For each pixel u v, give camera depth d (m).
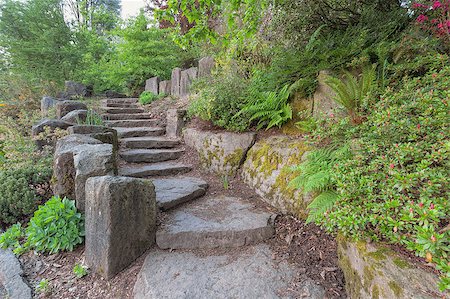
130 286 1.63
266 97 3.16
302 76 2.99
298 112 2.91
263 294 1.49
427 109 1.43
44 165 2.68
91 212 1.78
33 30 7.49
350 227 1.39
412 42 2.23
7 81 6.23
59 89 7.03
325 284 1.55
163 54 7.22
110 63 7.80
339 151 1.86
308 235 2.01
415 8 2.43
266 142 2.97
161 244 1.96
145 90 7.36
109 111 5.38
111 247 1.69
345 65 2.64
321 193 1.86
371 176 1.46
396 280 1.09
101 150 2.27
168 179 3.15
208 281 1.60
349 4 2.81
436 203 1.14
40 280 1.70
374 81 2.17
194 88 4.47
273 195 2.49
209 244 1.98
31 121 4.30
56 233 1.94
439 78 1.80
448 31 2.10
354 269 1.40
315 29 3.00
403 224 1.18
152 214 1.97
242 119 3.27
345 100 2.16
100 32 12.39
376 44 2.47
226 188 2.98
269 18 3.50
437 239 0.99
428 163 1.23
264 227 2.08
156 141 4.02
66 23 8.35
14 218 2.25
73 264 1.83
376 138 1.63
